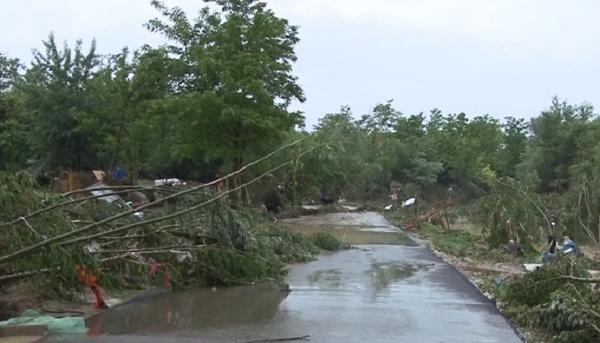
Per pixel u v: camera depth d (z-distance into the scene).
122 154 33.34
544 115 52.97
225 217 13.67
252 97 26.70
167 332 9.55
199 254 13.30
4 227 9.79
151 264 12.42
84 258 10.59
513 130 77.75
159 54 28.81
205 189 13.75
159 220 11.21
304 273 15.89
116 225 12.35
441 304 11.92
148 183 36.50
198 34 28.86
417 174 65.94
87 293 11.95
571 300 9.31
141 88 30.81
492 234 22.45
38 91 31.09
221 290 13.05
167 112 27.59
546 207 24.86
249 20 27.77
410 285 14.14
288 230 20.39
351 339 9.27
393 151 65.75
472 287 13.95
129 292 12.54
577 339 8.80
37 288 11.05
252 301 11.98
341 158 54.31
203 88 27.97
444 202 41.44
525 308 10.62
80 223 11.62
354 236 28.22
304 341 9.15
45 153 31.94
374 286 13.94
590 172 41.19
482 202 26.08
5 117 34.12
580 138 49.78
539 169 52.28
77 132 31.17
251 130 27.03
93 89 31.22
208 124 26.83
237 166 28.02
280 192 41.94
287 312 11.04
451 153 68.56
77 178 29.20
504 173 72.25
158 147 34.38
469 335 9.59
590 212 23.52
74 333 9.35
